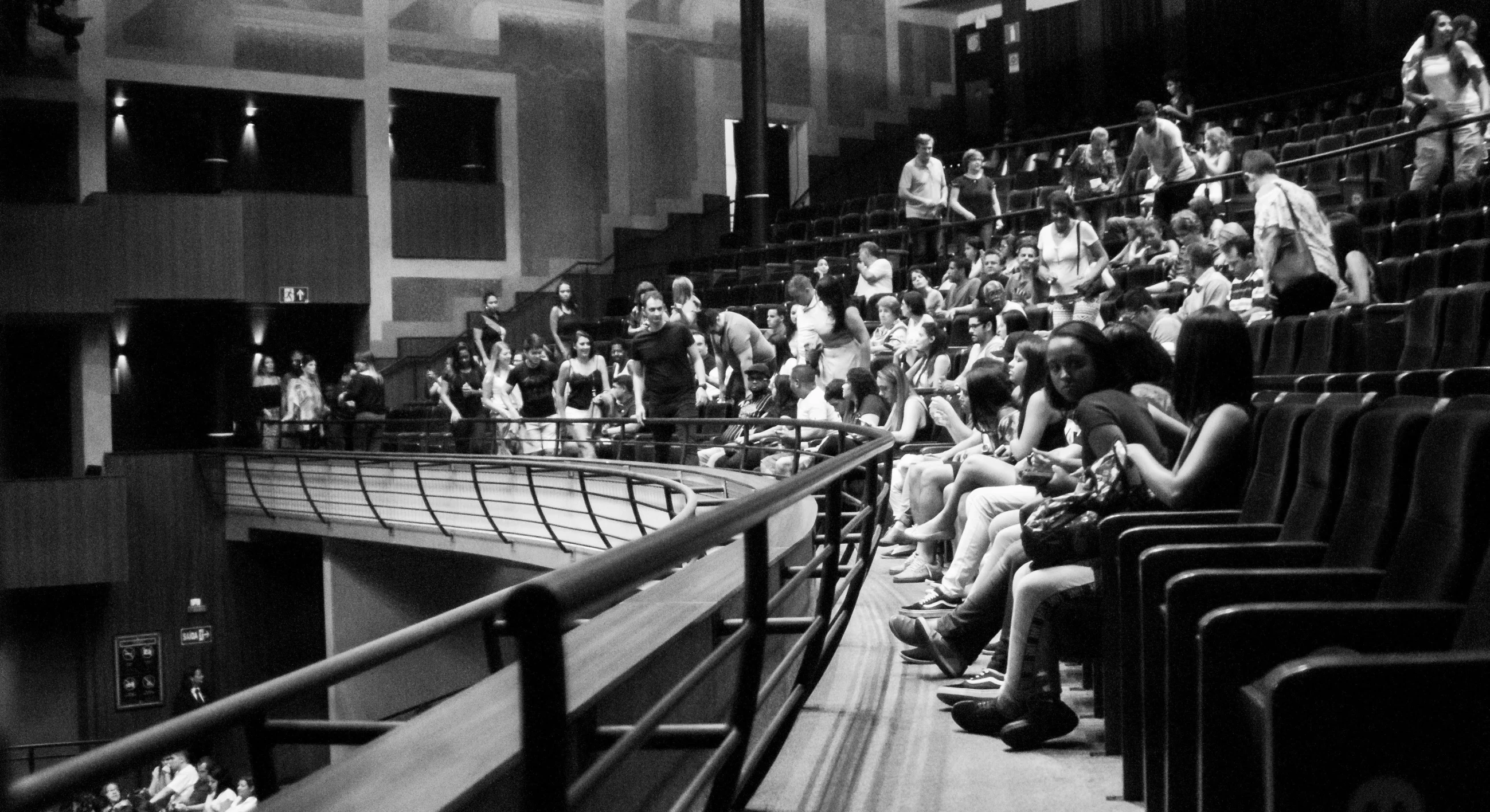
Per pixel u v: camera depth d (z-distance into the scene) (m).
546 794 1.14
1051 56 20.59
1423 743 1.68
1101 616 3.33
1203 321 3.35
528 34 19.70
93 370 16.70
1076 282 8.95
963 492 5.40
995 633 4.06
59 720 16.03
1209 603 2.45
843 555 4.64
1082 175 12.12
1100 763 3.25
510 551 10.90
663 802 2.56
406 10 18.86
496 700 2.08
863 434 5.45
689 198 20.84
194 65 17.50
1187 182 9.80
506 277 19.50
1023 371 5.51
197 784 12.98
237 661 16.61
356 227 18.30
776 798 3.00
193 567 16.42
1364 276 6.24
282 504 15.23
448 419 15.15
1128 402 3.60
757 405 9.30
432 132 20.12
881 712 3.89
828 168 21.62
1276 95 16.33
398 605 13.91
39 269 16.03
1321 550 2.70
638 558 1.36
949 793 3.02
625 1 20.39
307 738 1.94
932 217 13.71
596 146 20.16
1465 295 4.54
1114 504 3.39
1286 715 1.68
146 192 16.69
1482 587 1.98
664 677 2.53
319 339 19.41
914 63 22.53
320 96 18.30
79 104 16.80
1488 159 8.17
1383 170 9.91
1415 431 2.43
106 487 15.77
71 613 16.06
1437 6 15.80
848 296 13.03
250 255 17.52
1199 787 2.12
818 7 21.69
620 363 12.53
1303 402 3.12
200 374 19.22
